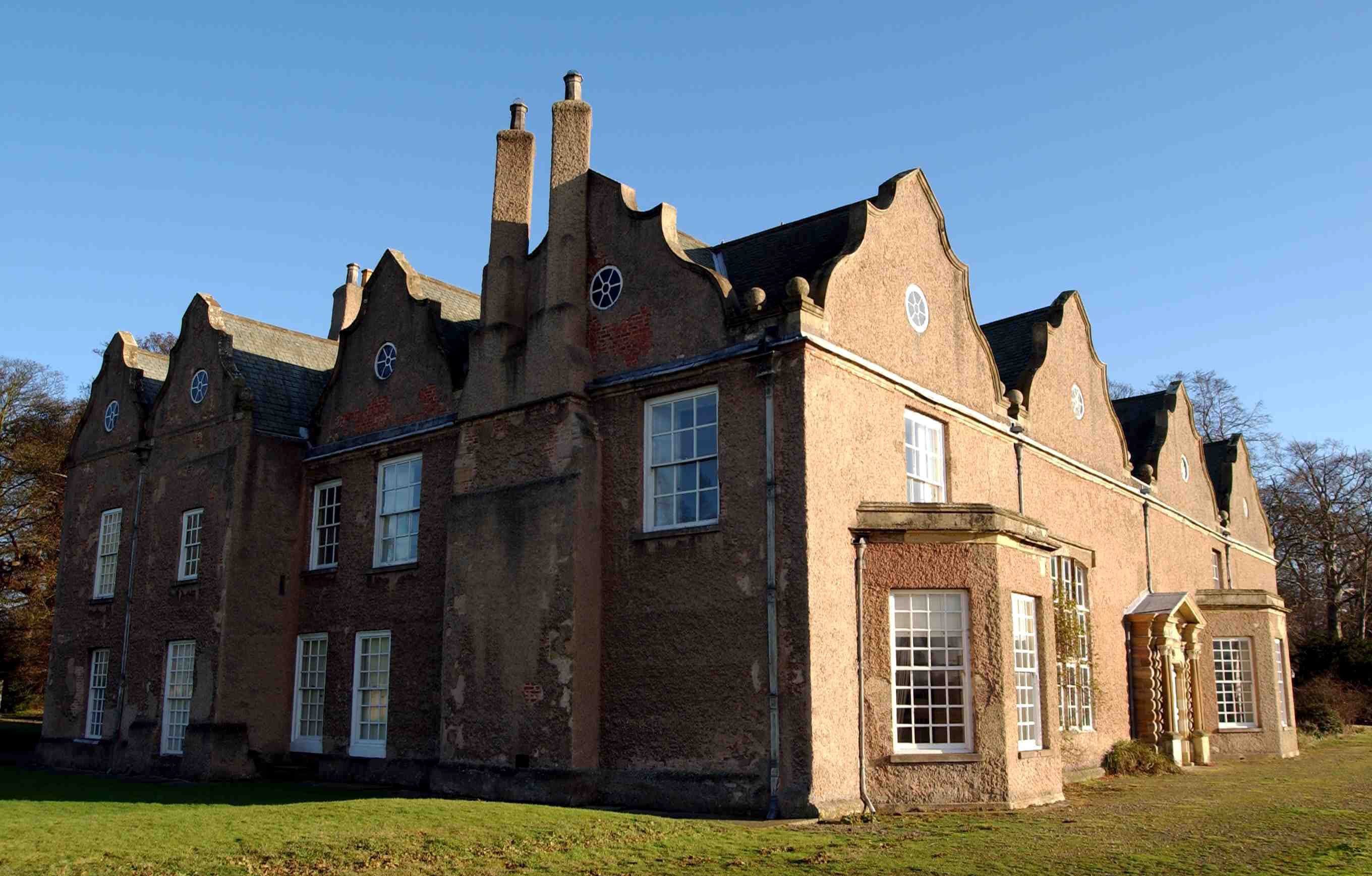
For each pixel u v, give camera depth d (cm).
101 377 2536
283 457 2069
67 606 2428
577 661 1458
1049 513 1995
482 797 1519
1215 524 3017
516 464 1617
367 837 1023
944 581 1392
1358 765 2134
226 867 905
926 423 1652
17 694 4144
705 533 1415
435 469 1830
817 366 1386
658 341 1535
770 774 1280
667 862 961
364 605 1895
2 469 3678
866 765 1333
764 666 1322
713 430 1453
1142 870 921
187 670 2030
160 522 2184
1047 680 1508
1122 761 1977
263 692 1955
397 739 1761
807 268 1570
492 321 1717
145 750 2044
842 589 1361
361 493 1967
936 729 1369
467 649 1605
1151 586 2427
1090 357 2325
